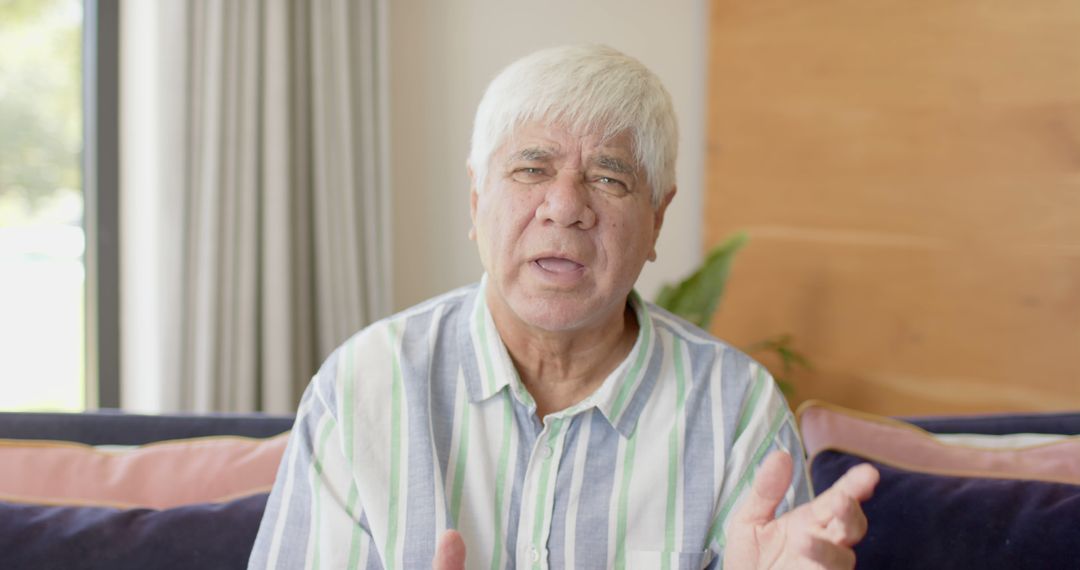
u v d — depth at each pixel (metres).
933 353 2.67
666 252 3.61
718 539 1.25
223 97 3.14
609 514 1.24
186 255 3.16
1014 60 2.44
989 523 1.36
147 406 3.33
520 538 1.24
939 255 2.64
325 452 1.27
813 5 2.97
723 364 1.34
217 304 3.18
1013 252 2.46
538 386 1.31
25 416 1.64
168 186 3.10
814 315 3.02
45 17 3.31
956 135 2.59
